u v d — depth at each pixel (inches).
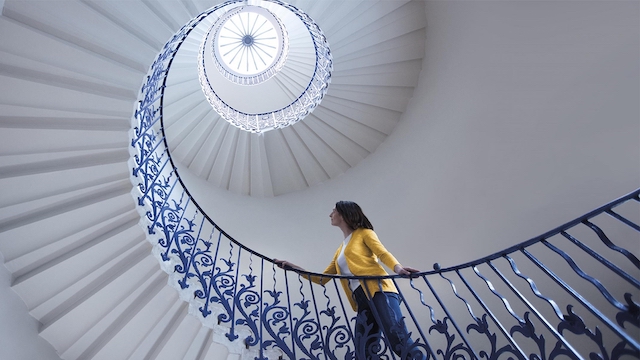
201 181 222.4
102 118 116.2
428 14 183.2
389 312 95.8
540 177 179.5
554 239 187.2
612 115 155.7
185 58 193.0
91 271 122.1
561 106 163.9
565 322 65.1
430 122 200.5
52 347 122.7
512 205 188.7
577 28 147.6
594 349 185.0
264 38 273.1
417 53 193.2
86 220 119.4
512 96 172.6
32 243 116.0
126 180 121.6
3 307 110.6
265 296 204.8
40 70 106.9
